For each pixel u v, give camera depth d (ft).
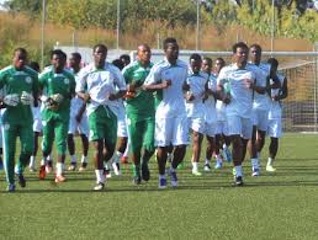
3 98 61.16
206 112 81.51
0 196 59.67
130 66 66.44
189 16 203.00
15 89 61.26
